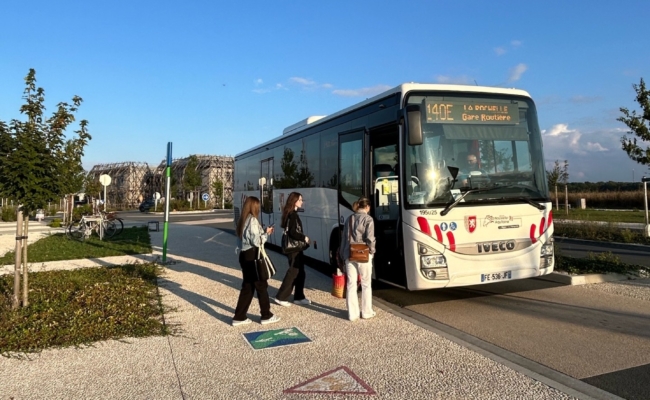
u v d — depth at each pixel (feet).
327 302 26.35
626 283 30.60
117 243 60.95
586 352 18.17
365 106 28.71
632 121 55.67
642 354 17.88
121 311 23.50
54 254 49.52
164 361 17.34
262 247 22.07
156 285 31.14
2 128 22.71
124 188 258.98
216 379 15.64
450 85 25.07
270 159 48.55
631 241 55.06
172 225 100.01
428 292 29.66
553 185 125.59
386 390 14.57
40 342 19.07
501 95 25.34
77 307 24.30
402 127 23.95
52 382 15.49
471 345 18.56
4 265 41.60
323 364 16.83
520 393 14.19
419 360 17.02
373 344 18.90
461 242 23.25
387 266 26.20
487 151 24.47
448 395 14.12
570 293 28.27
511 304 26.04
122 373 16.24
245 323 22.09
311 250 37.29
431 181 23.38
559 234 63.98
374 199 27.68
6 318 21.94
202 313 24.18
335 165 32.73
